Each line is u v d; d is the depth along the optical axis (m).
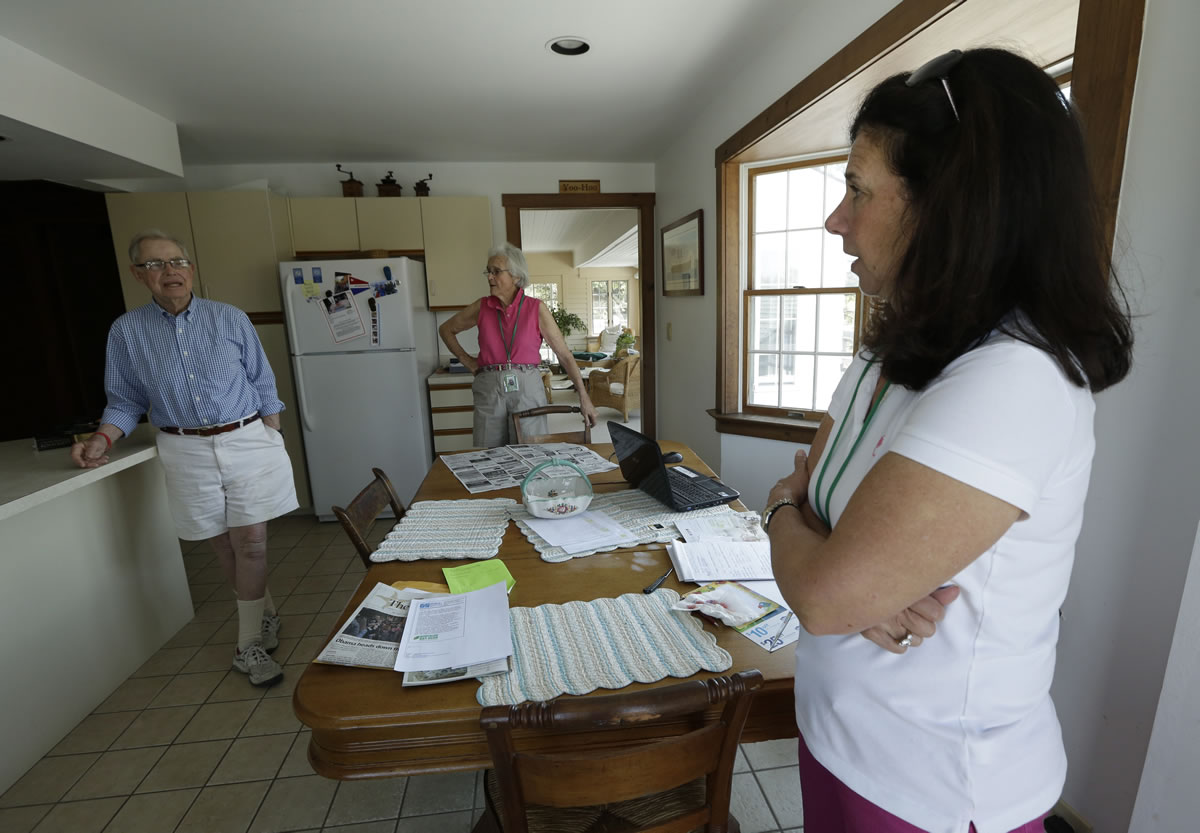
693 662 0.96
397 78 2.78
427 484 1.97
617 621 1.09
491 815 1.05
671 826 0.90
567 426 6.91
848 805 0.64
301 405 3.72
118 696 2.08
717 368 3.37
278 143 3.73
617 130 3.71
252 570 2.20
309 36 2.34
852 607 0.52
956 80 0.51
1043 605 0.56
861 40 1.81
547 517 1.58
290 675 2.20
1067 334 0.49
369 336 3.71
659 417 4.94
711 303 3.46
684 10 2.21
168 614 2.46
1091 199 0.50
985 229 0.49
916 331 0.53
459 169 4.41
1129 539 1.14
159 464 2.44
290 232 3.99
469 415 4.11
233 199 3.68
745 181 3.11
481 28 2.31
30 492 1.68
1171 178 1.01
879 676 0.60
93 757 1.80
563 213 6.74
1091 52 1.11
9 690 1.72
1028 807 0.58
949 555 0.49
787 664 0.96
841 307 2.87
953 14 1.50
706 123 3.34
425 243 4.11
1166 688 0.97
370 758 0.88
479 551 1.39
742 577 1.24
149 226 3.63
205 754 1.80
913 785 0.59
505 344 2.89
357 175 4.30
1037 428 0.48
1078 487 0.53
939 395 0.50
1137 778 1.15
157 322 2.01
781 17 2.29
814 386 3.04
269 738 1.87
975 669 0.56
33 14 2.09
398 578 1.29
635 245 9.32
